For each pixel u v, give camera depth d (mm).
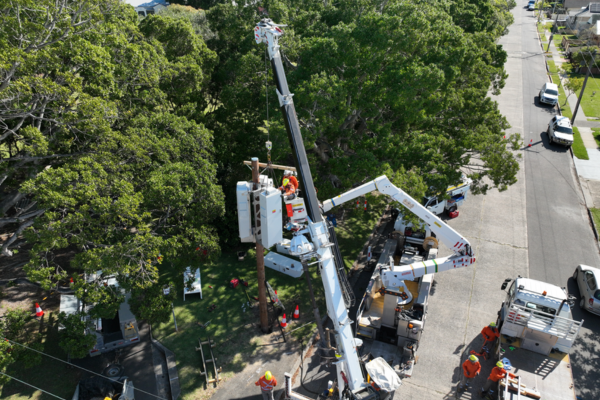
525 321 16250
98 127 17359
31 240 15617
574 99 51406
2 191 24203
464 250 15453
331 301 13039
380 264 20156
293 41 28484
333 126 23172
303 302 21828
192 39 29297
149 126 20500
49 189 15367
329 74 25047
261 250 17688
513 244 26453
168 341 19516
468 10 47688
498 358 16609
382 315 17734
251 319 20797
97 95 19188
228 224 25109
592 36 64812
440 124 28469
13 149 23688
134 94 22266
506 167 24406
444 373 17641
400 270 15797
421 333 18406
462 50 27031
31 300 21641
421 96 24297
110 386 16453
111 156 17656
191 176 18578
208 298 22078
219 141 27281
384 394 14047
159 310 17531
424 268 15688
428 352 18703
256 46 29859
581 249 26109
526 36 79812
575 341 19656
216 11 36906
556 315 16328
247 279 23406
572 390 14688
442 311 21109
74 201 15320
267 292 22297
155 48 26141
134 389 17234
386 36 23312
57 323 18281
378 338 18109
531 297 16828
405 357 17312
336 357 13531
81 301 19938
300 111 22641
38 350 16484
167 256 17797
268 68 26875
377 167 22328
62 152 19000
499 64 43750
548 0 107438
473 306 21453
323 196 23469
